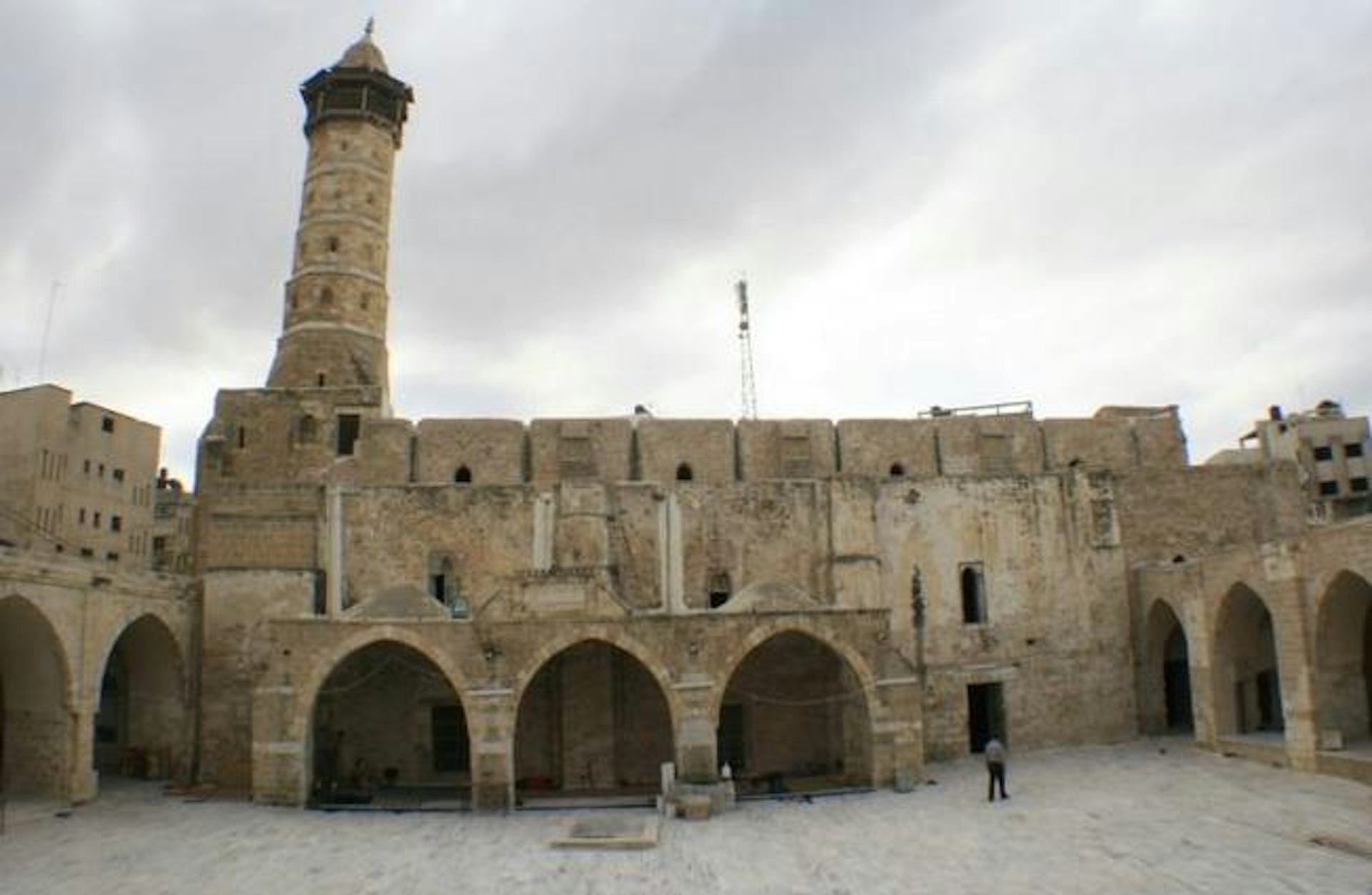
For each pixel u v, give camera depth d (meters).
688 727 34.75
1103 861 24.62
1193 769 35.97
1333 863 23.58
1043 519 45.34
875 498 44.50
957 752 42.12
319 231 52.03
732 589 43.25
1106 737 43.97
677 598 42.56
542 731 39.75
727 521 43.81
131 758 40.19
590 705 39.38
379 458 45.16
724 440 47.38
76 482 62.75
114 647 42.00
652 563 42.91
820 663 41.16
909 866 24.94
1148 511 46.59
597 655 39.72
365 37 56.41
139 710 40.88
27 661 35.09
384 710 39.69
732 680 40.94
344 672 39.53
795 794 35.06
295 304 51.41
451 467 45.84
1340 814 27.86
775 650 41.25
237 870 25.58
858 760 37.78
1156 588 43.69
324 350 50.16
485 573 42.06
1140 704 44.75
